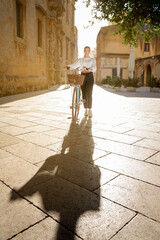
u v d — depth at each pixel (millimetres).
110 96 12008
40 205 1708
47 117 5352
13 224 1480
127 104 8156
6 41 11078
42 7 16578
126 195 1860
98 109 6789
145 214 1596
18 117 5309
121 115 5703
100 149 3043
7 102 8523
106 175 2248
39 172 2314
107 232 1408
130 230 1427
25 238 1353
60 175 2248
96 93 14492
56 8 21234
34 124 4547
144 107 7301
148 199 1797
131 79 17562
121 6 8414
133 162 2586
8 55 11375
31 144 3240
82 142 3352
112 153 2885
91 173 2295
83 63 5379
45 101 9070
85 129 4160
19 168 2410
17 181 2109
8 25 11242
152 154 2844
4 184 2047
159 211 1634
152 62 25172
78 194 1879
